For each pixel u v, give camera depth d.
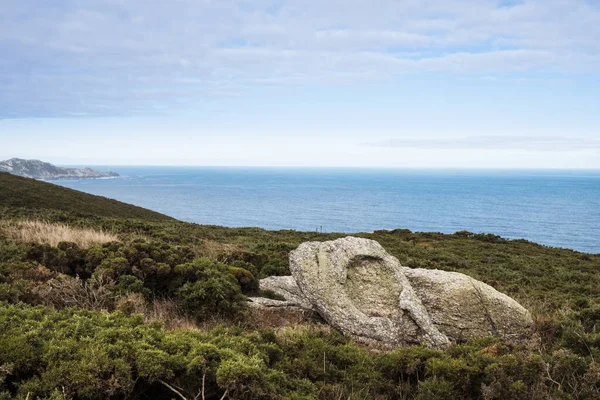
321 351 7.22
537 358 6.43
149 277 10.10
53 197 43.66
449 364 6.48
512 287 15.86
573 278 19.30
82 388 4.77
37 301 7.89
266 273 13.95
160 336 6.20
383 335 8.41
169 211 196.62
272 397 5.32
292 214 188.38
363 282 9.64
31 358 5.12
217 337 6.52
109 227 22.16
